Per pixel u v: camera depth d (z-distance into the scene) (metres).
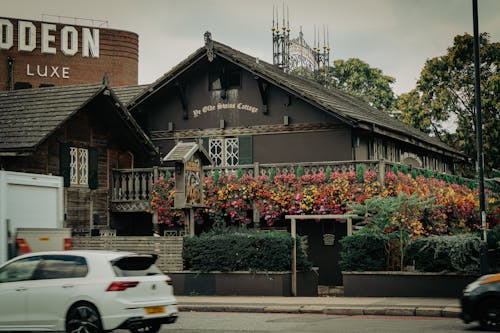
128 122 28.12
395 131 29.41
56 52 65.31
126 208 28.03
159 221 27.27
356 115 27.72
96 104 27.70
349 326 15.41
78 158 27.06
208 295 21.95
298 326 15.52
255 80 29.12
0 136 24.66
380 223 21.30
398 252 21.17
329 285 27.06
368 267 21.00
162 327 15.58
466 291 14.71
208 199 26.36
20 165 24.75
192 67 29.55
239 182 26.25
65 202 26.23
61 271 13.59
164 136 30.66
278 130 28.66
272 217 25.81
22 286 13.70
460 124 49.25
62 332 14.76
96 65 66.50
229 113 29.58
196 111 30.16
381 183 24.72
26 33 64.56
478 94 19.52
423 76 50.69
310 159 28.03
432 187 26.39
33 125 25.09
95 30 66.56
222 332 14.73
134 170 28.14
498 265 19.89
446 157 41.16
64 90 27.53
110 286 13.04
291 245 21.94
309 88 31.58
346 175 25.00
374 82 60.75
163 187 27.34
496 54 48.31
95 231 27.42
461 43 49.38
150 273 13.93
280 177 25.84
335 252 27.09
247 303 19.59
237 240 21.83
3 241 17.20
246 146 29.17
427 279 20.33
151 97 30.47
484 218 19.20
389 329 14.77
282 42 37.88
